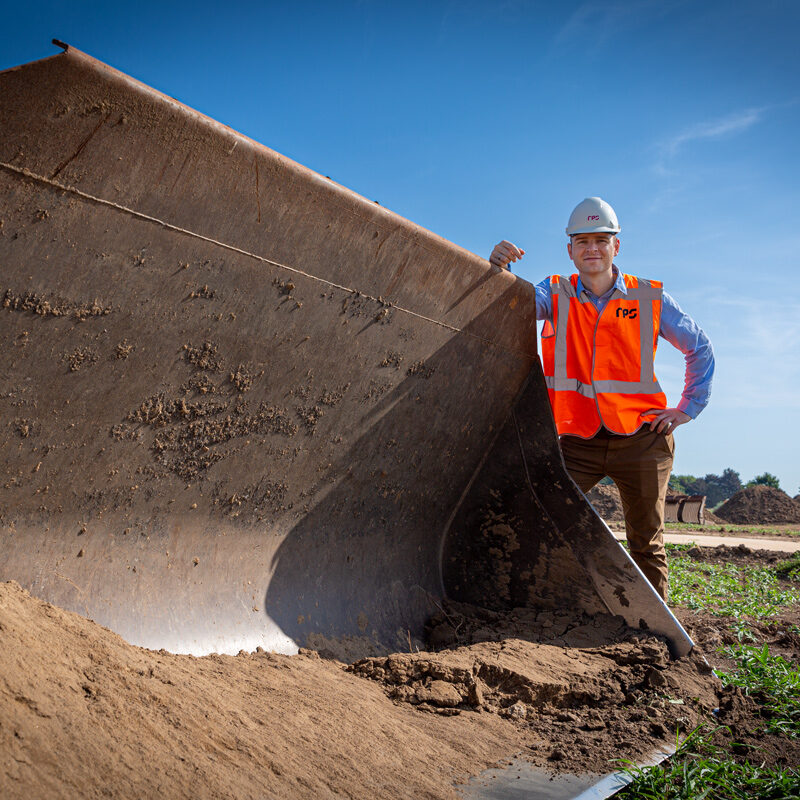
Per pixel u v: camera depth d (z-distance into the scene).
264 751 1.83
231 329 2.51
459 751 2.25
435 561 4.14
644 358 4.15
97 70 1.77
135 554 2.59
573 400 4.23
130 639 2.46
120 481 2.46
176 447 2.57
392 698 2.63
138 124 1.93
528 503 3.99
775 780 2.33
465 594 4.11
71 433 2.25
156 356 2.35
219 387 2.59
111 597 2.47
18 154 1.77
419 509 3.93
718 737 2.71
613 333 4.15
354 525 3.55
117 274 2.12
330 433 3.14
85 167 1.90
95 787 1.42
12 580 2.14
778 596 6.62
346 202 2.60
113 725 1.62
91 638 1.93
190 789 1.54
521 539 4.00
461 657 2.92
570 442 4.26
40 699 1.55
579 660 3.16
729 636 4.47
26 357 2.05
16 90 1.69
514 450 4.06
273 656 2.77
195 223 2.21
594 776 2.18
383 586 3.71
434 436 3.71
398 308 3.07
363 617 3.50
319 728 2.09
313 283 2.67
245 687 2.26
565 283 4.25
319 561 3.38
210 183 2.18
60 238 1.95
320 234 2.59
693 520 25.53
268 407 2.80
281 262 2.52
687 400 4.15
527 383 4.05
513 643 3.21
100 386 2.25
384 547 3.77
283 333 2.68
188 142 2.06
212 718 1.87
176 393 2.47
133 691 1.79
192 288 2.32
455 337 3.46
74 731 1.53
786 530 22.09
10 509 2.21
